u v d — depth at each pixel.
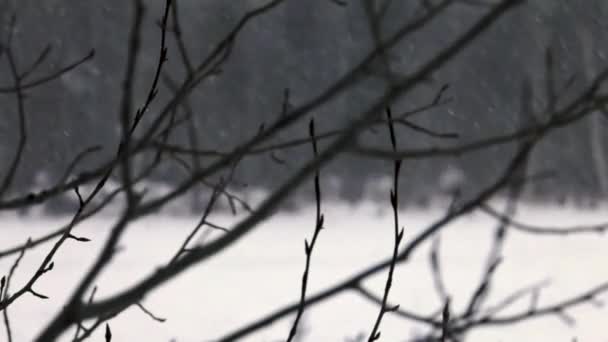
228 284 15.74
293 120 2.46
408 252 2.44
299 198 33.53
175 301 13.65
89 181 2.30
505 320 2.48
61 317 2.36
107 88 15.64
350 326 10.92
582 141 34.00
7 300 1.94
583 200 33.59
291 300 14.33
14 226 22.11
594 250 20.91
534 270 17.38
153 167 2.34
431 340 2.41
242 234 2.38
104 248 2.32
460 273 16.69
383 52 2.36
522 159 2.29
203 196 23.73
